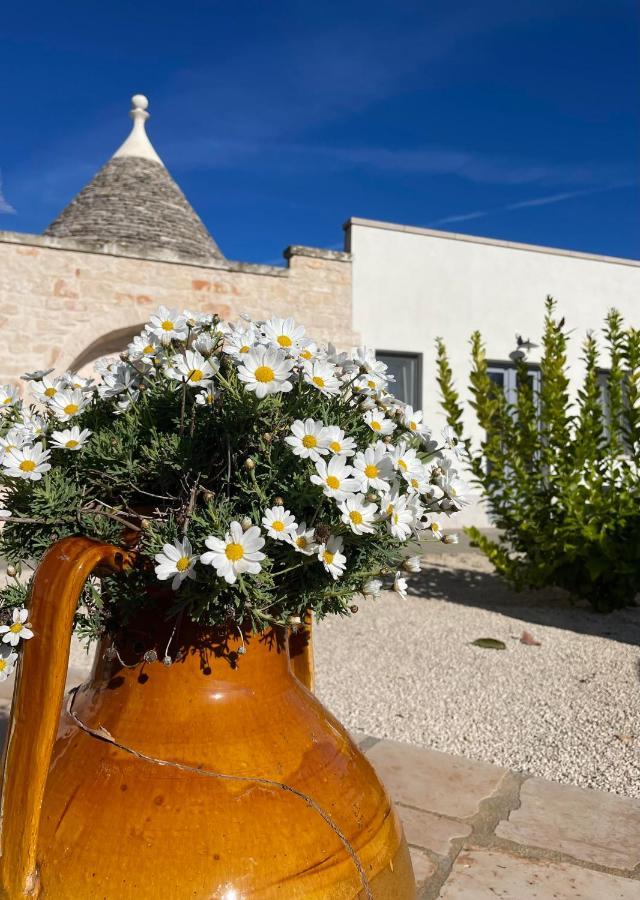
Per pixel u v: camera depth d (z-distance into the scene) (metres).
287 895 1.09
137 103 12.45
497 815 2.47
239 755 1.17
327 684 4.00
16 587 1.23
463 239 12.05
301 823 1.15
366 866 1.20
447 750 3.17
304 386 1.33
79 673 3.74
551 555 5.82
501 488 6.12
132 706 1.21
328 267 11.02
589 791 2.68
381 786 1.38
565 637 5.04
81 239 9.77
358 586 1.27
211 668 1.23
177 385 1.35
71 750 1.20
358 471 1.14
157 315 1.45
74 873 1.07
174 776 1.14
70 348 9.48
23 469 1.19
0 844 1.10
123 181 11.64
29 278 9.30
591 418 5.78
